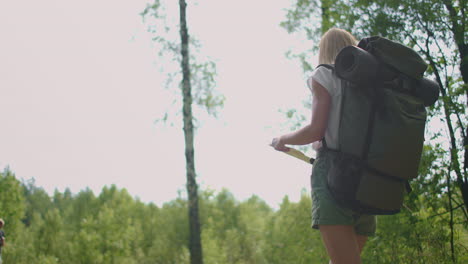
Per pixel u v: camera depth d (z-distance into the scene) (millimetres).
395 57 2148
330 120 2227
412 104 2143
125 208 61281
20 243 45375
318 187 2262
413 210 6500
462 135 6148
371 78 2062
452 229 5727
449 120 6152
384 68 2092
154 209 56531
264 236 42750
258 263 42094
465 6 6406
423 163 6168
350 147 2111
